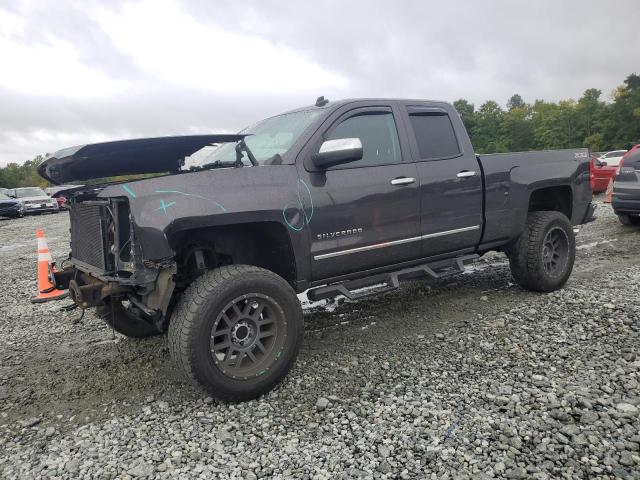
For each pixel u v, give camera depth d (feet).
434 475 7.88
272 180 11.46
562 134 300.81
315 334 14.74
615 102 269.64
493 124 349.00
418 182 13.83
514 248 16.93
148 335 15.31
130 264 10.25
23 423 10.43
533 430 8.91
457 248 15.16
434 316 15.67
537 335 13.28
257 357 11.09
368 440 8.96
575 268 20.94
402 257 13.85
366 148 13.30
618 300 15.60
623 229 30.30
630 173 28.84
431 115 14.94
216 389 10.27
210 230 11.66
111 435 9.74
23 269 28.96
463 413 9.63
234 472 8.28
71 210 12.87
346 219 12.50
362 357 12.75
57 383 12.48
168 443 9.30
